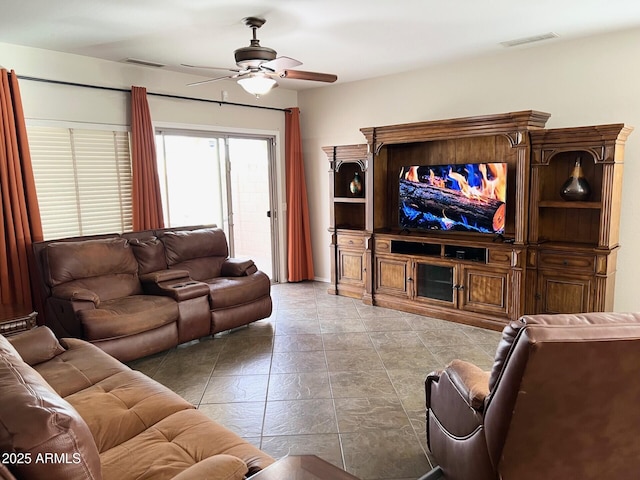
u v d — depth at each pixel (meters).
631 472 1.66
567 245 4.06
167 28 3.70
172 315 3.87
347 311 5.09
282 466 1.45
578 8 3.37
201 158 5.69
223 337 4.32
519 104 4.60
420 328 4.47
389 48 4.40
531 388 1.43
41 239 4.21
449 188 4.84
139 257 4.36
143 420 2.00
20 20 3.44
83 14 3.34
